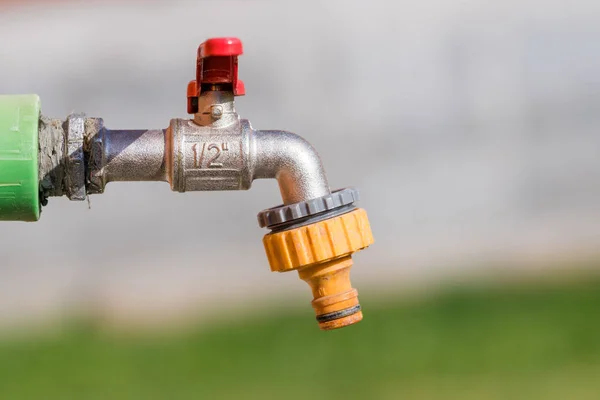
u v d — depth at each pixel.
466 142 2.19
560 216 2.17
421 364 1.55
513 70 2.23
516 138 2.20
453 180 2.17
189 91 0.61
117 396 1.48
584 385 1.41
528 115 2.21
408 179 2.16
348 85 2.20
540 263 2.03
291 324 1.79
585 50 2.23
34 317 1.89
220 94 0.60
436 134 2.20
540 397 1.41
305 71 2.19
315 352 1.63
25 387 1.53
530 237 2.12
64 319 1.87
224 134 0.60
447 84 2.22
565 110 2.22
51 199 1.96
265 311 1.88
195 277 1.99
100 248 1.98
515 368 1.51
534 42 2.24
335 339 1.68
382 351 1.62
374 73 2.21
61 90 2.13
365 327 1.71
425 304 1.83
